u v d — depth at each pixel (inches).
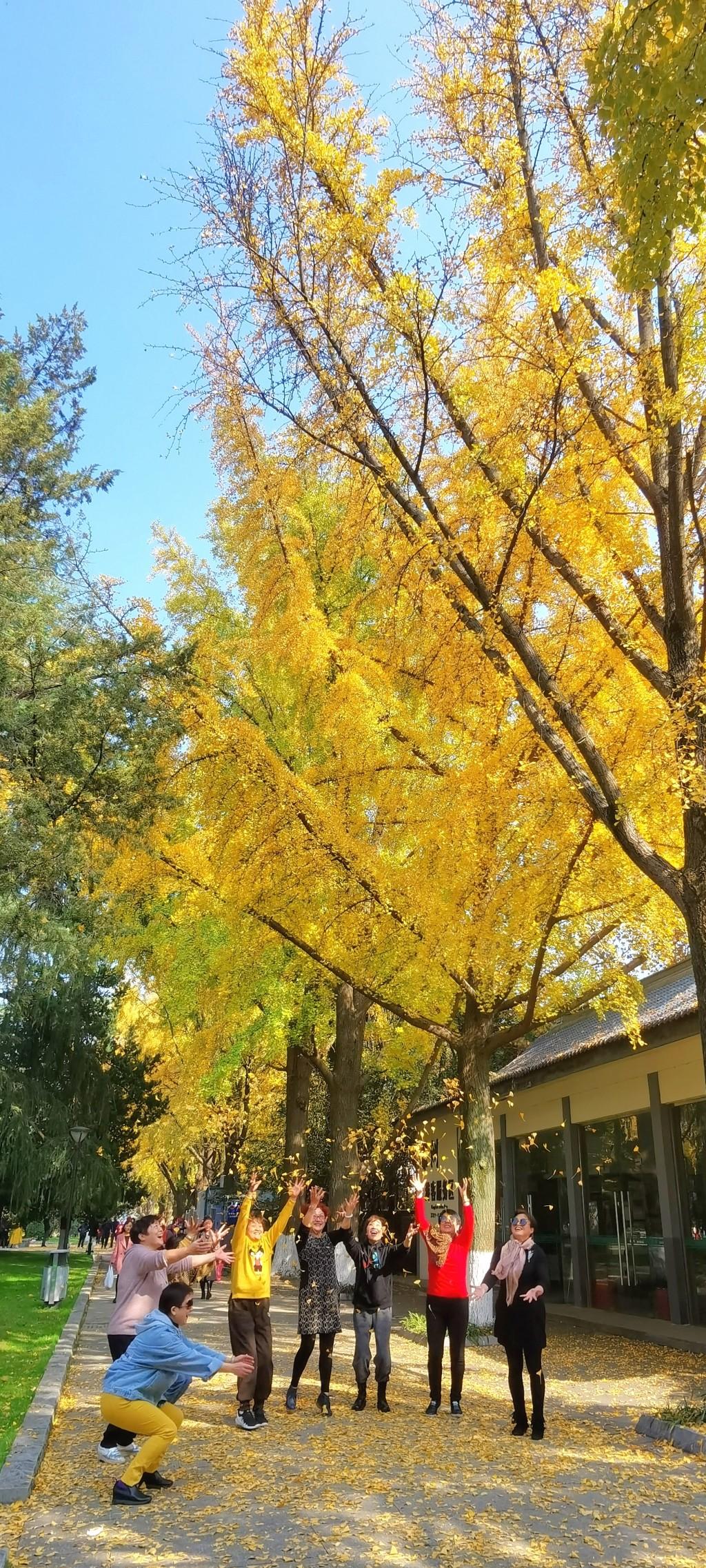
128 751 402.6
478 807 379.6
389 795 434.3
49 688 395.9
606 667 360.5
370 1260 314.7
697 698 288.2
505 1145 813.2
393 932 423.2
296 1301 638.5
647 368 304.7
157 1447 211.5
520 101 327.6
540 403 311.3
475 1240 482.6
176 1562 173.8
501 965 452.4
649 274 249.4
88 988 995.3
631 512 325.7
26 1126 873.5
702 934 290.4
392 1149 568.1
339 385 332.5
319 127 315.6
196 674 466.0
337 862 415.8
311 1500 209.5
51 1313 555.2
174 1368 216.7
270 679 536.7
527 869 391.2
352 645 439.5
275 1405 312.7
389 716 437.1
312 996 655.1
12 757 381.7
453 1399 301.4
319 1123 1106.7
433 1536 186.9
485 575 335.0
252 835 411.8
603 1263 615.8
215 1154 1502.2
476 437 330.3
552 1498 211.2
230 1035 665.0
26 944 435.2
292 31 311.3
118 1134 1063.0
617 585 347.3
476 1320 478.0
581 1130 661.9
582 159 333.4
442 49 328.8
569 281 303.4
